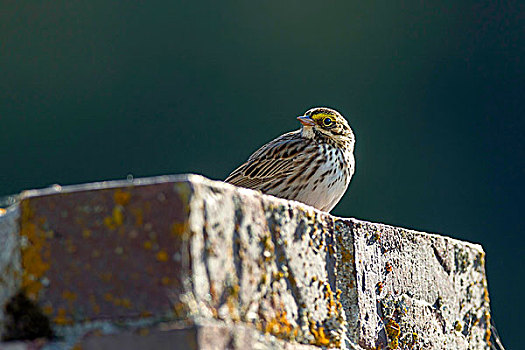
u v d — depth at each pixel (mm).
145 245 5121
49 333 5195
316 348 6301
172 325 4996
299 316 6227
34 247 5289
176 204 5125
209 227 5289
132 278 5113
